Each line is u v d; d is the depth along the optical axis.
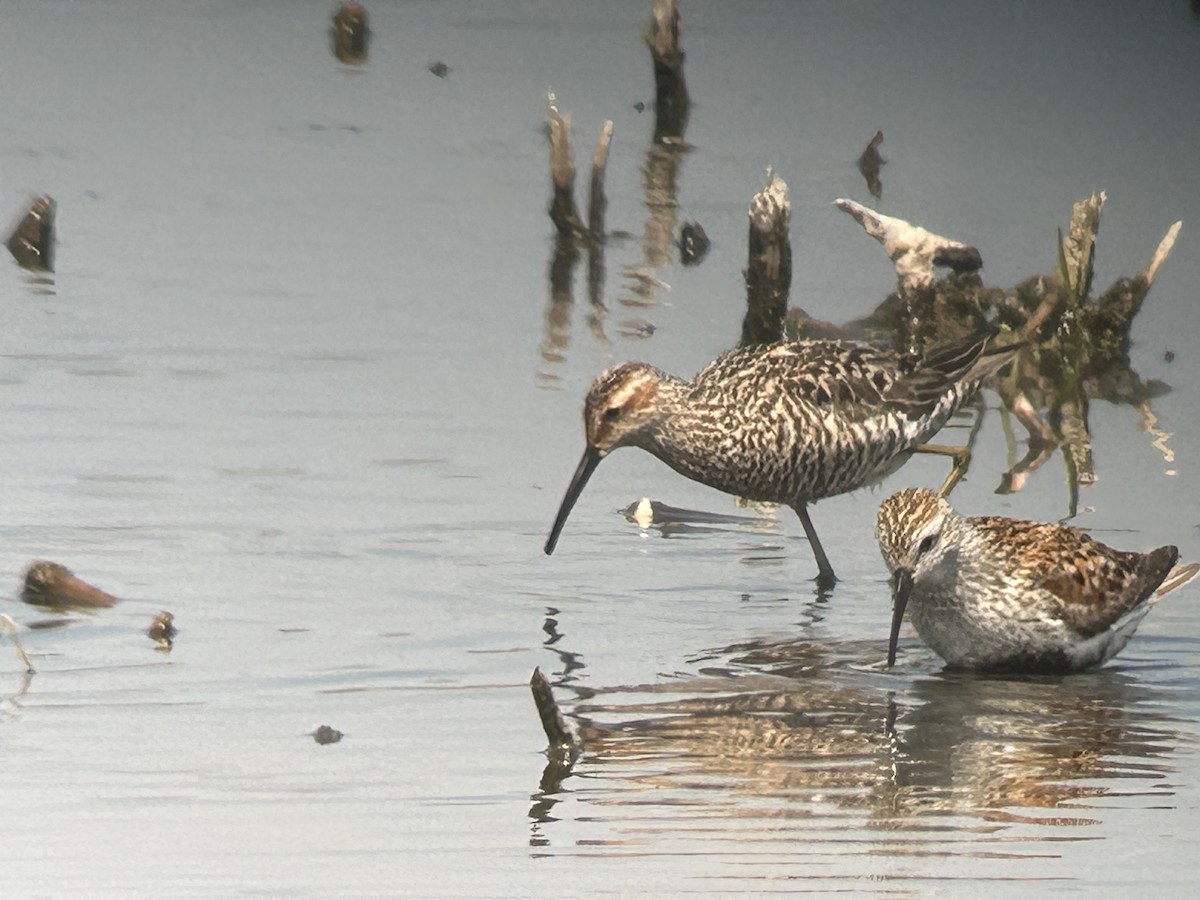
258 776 11.20
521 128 29.08
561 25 34.34
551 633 13.67
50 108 29.20
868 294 22.11
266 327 20.73
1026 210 24.98
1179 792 11.10
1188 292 22.39
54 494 16.00
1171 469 17.48
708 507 16.83
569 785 11.13
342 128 28.88
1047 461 17.81
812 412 15.47
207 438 17.48
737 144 28.20
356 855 10.22
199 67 31.61
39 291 21.69
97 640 13.26
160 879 9.94
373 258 23.36
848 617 14.24
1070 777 11.35
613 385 15.53
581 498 16.78
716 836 10.47
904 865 10.12
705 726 12.05
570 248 23.92
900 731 12.05
